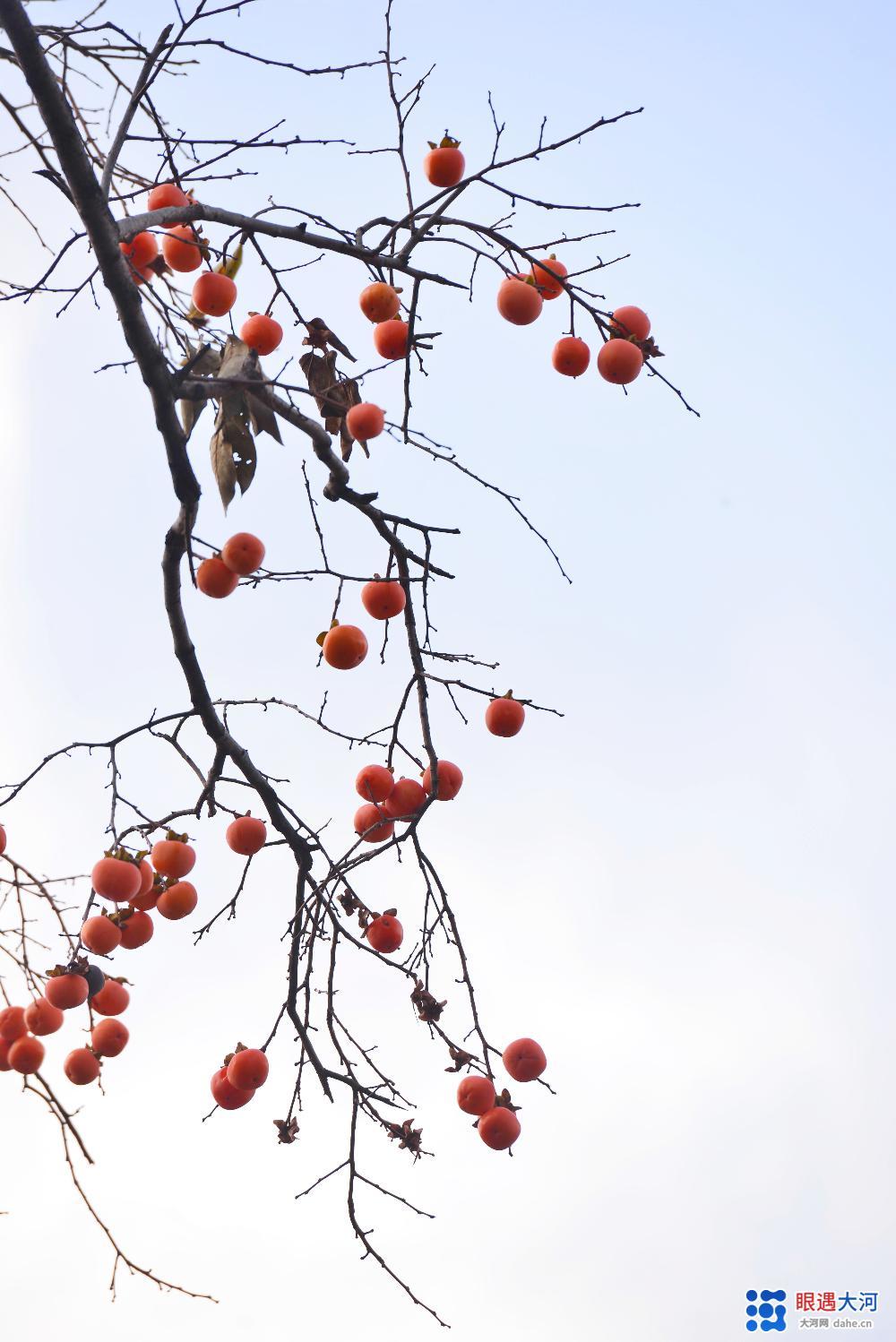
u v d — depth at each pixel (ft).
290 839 13.88
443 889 12.42
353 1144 13.00
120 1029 13.32
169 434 10.75
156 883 13.12
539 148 11.47
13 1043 13.71
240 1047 13.08
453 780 13.12
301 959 13.70
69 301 12.10
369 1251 12.77
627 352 11.44
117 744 13.21
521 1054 11.86
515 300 11.31
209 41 11.68
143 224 10.80
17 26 9.47
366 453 11.94
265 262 11.80
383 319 11.89
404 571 12.96
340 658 12.53
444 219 11.78
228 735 13.19
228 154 11.67
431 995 12.18
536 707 12.96
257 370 11.25
